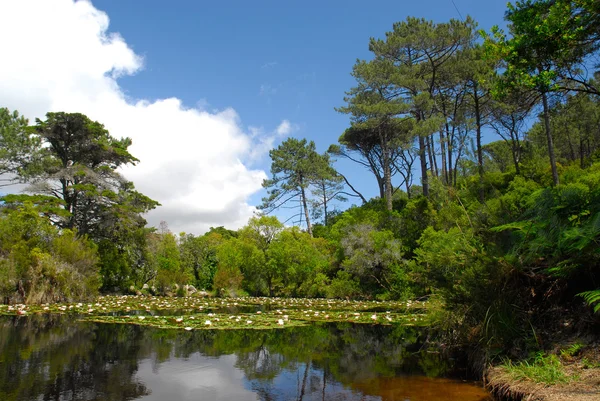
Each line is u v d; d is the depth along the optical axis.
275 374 5.68
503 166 33.97
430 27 26.58
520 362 4.91
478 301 6.01
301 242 30.38
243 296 29.02
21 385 4.88
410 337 9.25
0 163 26.66
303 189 41.78
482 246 6.44
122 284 27.64
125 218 27.69
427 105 26.27
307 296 27.02
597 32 6.90
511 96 10.52
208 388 4.90
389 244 22.38
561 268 5.02
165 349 7.43
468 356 6.20
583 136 27.83
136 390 4.77
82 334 8.97
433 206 23.78
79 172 26.39
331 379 5.40
